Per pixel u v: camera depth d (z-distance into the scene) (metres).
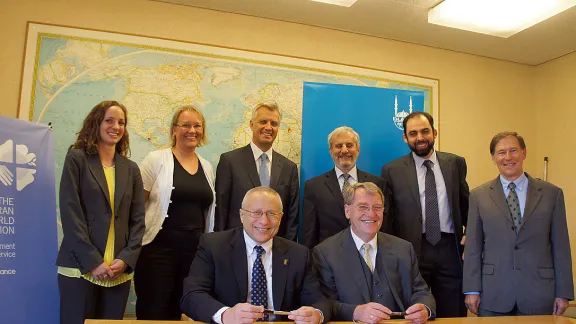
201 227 3.11
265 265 2.39
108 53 3.94
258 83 4.31
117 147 2.86
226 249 2.37
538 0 3.76
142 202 2.81
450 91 4.97
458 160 3.54
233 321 1.90
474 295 2.96
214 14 4.24
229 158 3.32
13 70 3.73
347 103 4.07
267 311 1.98
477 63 5.13
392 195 3.46
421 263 3.31
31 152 2.94
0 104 3.69
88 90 3.88
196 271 2.34
